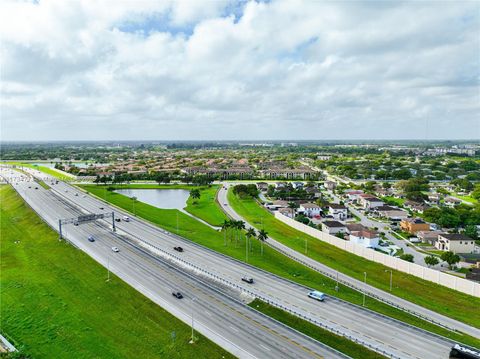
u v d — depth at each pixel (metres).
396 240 139.25
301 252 121.62
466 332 70.81
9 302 81.06
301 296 81.75
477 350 57.12
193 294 81.25
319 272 102.94
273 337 63.72
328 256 118.06
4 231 138.88
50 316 75.06
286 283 89.25
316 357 57.62
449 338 66.94
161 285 85.75
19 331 70.00
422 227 146.38
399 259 106.06
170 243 121.06
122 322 71.62
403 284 95.88
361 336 65.06
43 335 68.50
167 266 98.19
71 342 66.12
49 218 150.12
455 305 83.75
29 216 155.12
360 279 99.31
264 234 120.19
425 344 62.97
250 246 125.31
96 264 98.56
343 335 64.00
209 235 139.00
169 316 71.56
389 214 172.88
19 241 125.31
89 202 191.50
